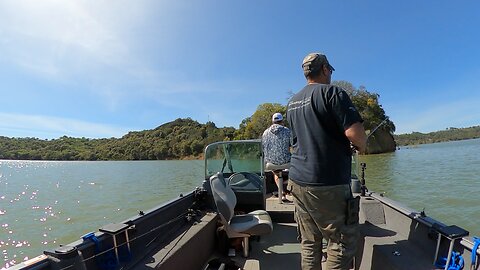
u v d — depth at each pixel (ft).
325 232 6.30
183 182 83.56
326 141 6.13
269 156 16.58
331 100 6.00
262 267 10.61
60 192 67.21
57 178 107.24
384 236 8.43
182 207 11.69
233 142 14.84
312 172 6.20
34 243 32.42
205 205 13.50
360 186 12.77
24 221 40.63
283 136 16.38
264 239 13.24
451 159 99.25
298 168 6.54
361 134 5.80
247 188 14.39
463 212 30.73
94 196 60.44
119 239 7.43
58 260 5.52
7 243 32.35
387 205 9.75
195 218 11.75
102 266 6.75
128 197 58.44
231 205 11.23
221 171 14.73
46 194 64.49
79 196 60.85
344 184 6.18
